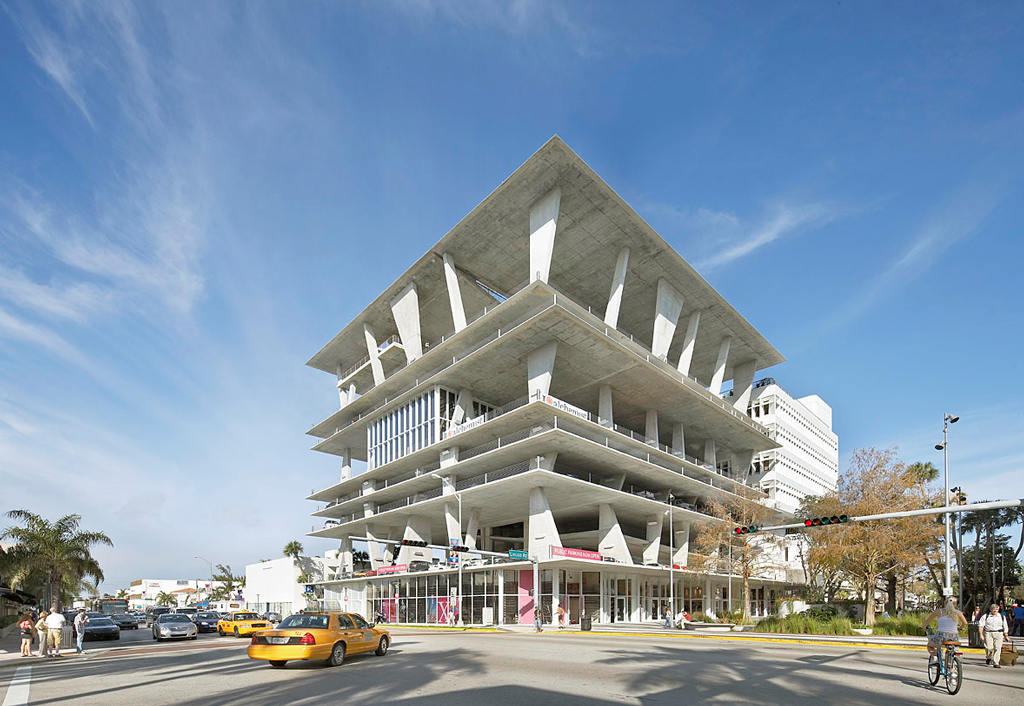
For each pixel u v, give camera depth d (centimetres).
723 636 2948
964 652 2116
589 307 6147
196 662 1950
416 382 6081
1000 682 1351
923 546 3703
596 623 4766
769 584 6831
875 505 3525
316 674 1505
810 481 9625
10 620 5203
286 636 1639
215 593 12694
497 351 4991
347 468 7762
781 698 1111
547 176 4512
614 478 5478
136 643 3156
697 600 6144
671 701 1077
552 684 1282
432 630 4341
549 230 4556
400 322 6012
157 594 16488
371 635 1877
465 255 5422
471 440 5362
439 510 5875
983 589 5553
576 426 4900
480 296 5944
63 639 2961
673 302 5659
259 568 8750
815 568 5688
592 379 5488
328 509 7225
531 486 4841
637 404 6075
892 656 1952
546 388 4722
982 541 5716
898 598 5169
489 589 4828
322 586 7475
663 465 5866
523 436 4909
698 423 6562
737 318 6275
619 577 5156
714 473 6194
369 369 6962
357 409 6956
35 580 6078
